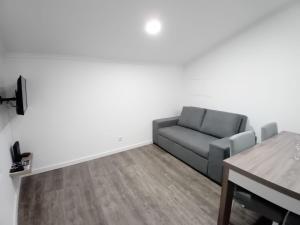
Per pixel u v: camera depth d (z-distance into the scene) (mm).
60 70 2416
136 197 1956
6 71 2078
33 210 1759
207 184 2197
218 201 1892
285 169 1178
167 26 2207
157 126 3314
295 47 2125
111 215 1703
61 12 1648
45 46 2131
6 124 1844
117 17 1872
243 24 2434
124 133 3188
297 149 1515
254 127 2650
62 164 2611
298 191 942
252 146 1606
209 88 3270
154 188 2115
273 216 1175
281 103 2320
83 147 2777
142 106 3326
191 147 2506
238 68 2746
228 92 2945
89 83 2672
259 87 2523
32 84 2258
